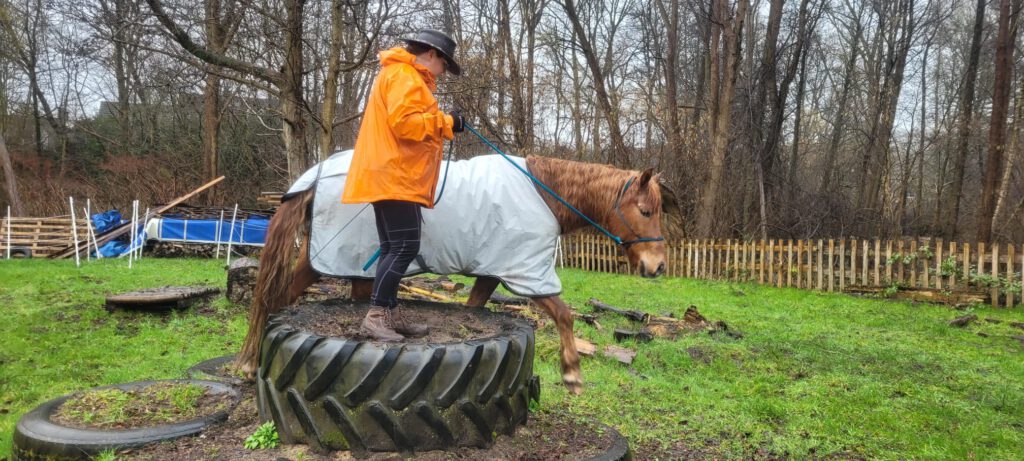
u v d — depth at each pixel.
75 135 28.86
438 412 3.19
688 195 17.30
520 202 4.12
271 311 4.14
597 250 15.76
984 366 6.57
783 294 11.62
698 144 17.56
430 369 3.15
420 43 3.44
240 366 4.19
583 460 3.48
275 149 24.30
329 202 4.06
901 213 22.34
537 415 4.23
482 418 3.34
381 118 3.30
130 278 10.51
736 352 6.82
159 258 14.35
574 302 9.95
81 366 5.48
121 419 3.52
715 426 4.68
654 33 23.66
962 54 26.08
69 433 3.27
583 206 4.39
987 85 24.02
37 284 9.50
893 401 5.37
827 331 8.26
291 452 3.16
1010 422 4.96
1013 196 20.27
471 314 4.29
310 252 4.08
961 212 25.97
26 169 26.94
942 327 8.53
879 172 21.84
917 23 23.00
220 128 23.73
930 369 6.45
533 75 20.81
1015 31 16.53
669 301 10.41
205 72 11.14
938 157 26.20
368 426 3.11
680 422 4.74
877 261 11.51
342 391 3.11
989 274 10.58
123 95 26.50
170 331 6.84
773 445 4.37
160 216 14.95
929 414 5.05
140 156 25.38
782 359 6.67
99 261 12.92
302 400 3.18
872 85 24.19
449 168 4.11
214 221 14.80
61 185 23.02
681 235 5.00
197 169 24.14
